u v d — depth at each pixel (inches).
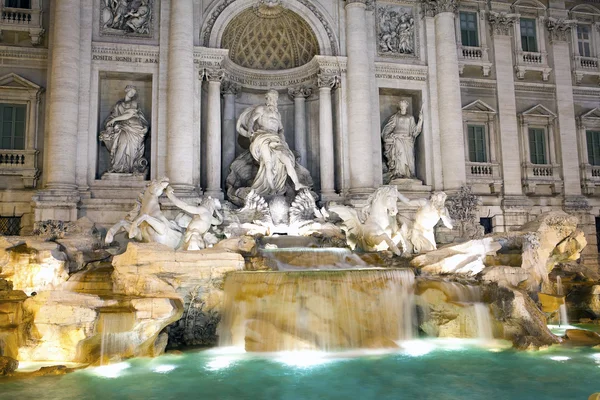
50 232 780.6
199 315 644.7
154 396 439.2
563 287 844.6
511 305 625.9
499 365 531.5
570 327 755.4
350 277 625.6
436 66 1140.5
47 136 963.3
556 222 872.9
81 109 960.9
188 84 979.9
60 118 922.7
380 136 1111.6
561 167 1227.2
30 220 959.6
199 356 580.4
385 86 1114.1
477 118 1194.6
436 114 1128.8
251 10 1068.5
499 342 633.6
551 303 754.8
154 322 552.1
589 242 1208.2
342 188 1046.4
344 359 558.9
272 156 1008.9
